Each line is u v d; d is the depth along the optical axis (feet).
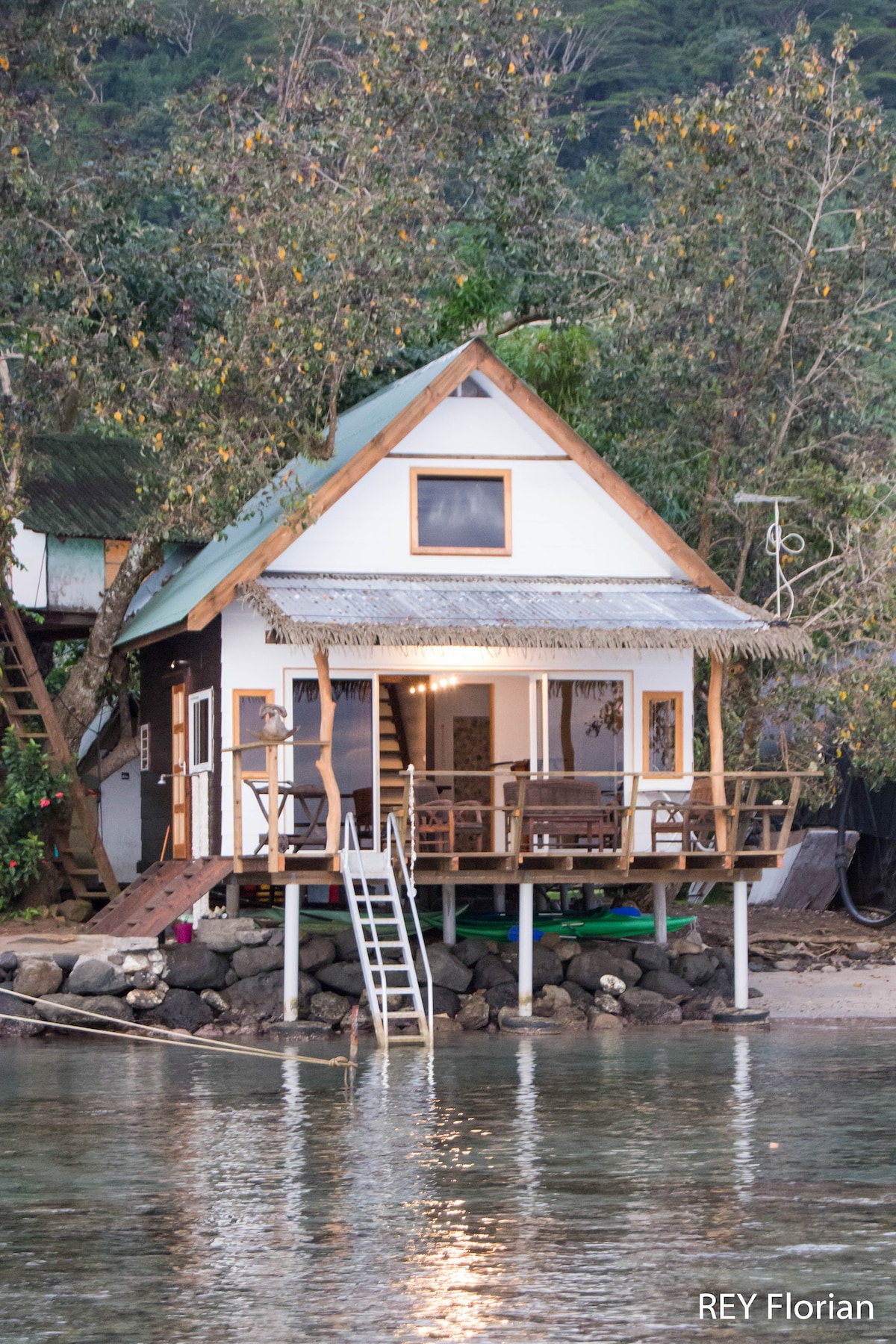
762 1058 65.51
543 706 82.28
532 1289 31.86
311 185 82.58
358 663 84.17
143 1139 47.70
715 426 99.50
